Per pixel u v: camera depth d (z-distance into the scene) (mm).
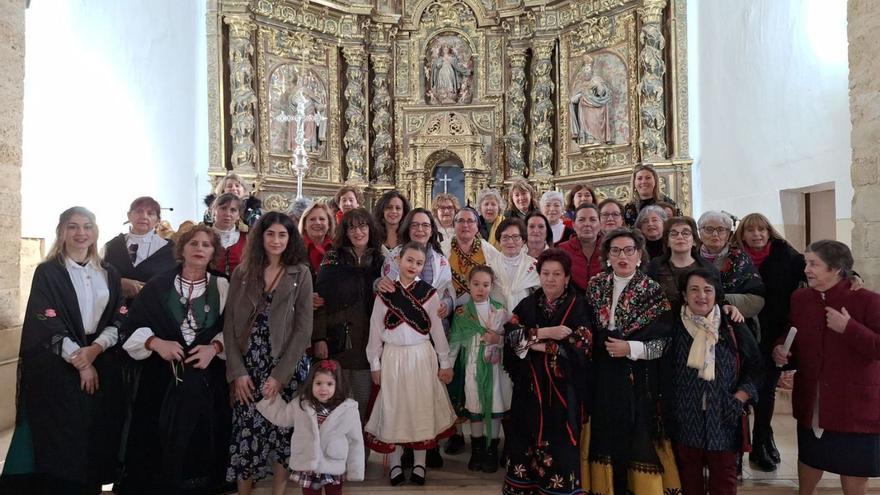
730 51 7969
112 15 7477
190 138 9430
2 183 4523
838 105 5793
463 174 12258
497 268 4090
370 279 3943
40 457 3246
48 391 3270
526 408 3416
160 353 3275
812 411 3383
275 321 3361
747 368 3285
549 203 5230
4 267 4648
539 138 11469
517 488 3391
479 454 3955
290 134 11055
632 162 10000
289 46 11078
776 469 3973
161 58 8586
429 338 3777
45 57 6387
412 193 11953
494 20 12172
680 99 9219
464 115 12203
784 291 3910
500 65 12203
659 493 3223
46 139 6398
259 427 3379
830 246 3309
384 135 12062
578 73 11008
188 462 3311
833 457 3303
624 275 3430
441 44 12359
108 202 7328
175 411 3307
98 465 3422
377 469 4039
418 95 12383
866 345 3135
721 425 3191
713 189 8422
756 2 7309
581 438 3445
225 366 3504
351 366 3836
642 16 9672
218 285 3541
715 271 3529
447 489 3674
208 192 9875
